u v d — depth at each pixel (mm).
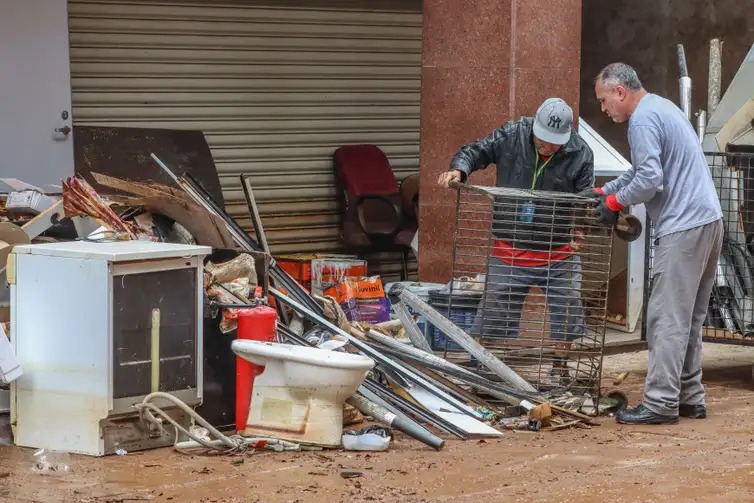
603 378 12406
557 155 11188
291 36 15648
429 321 11117
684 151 10109
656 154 9953
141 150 13891
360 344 10359
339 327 11031
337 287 12719
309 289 13445
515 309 11219
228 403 9734
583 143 11273
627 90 10258
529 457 9055
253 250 11352
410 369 10633
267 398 9219
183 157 14086
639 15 17812
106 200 10984
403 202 15539
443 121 13641
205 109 15164
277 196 15695
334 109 16047
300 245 15867
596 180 14328
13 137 13375
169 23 14836
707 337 12438
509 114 13141
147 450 9109
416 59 16594
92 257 8742
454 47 13477
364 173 15562
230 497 7828
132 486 8086
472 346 10680
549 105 11000
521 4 13039
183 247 9203
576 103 13523
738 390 12086
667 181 10156
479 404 10578
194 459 8852
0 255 9570
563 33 13352
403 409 9914
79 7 14305
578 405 10656
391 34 16359
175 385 9211
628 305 14375
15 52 13320
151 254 8922
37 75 13445
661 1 17562
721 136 13109
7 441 9344
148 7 14703
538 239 11031
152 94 14828
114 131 13883
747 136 12984
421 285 12680
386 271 16234
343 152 15648
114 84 14594
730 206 12375
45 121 13500
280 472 8477
